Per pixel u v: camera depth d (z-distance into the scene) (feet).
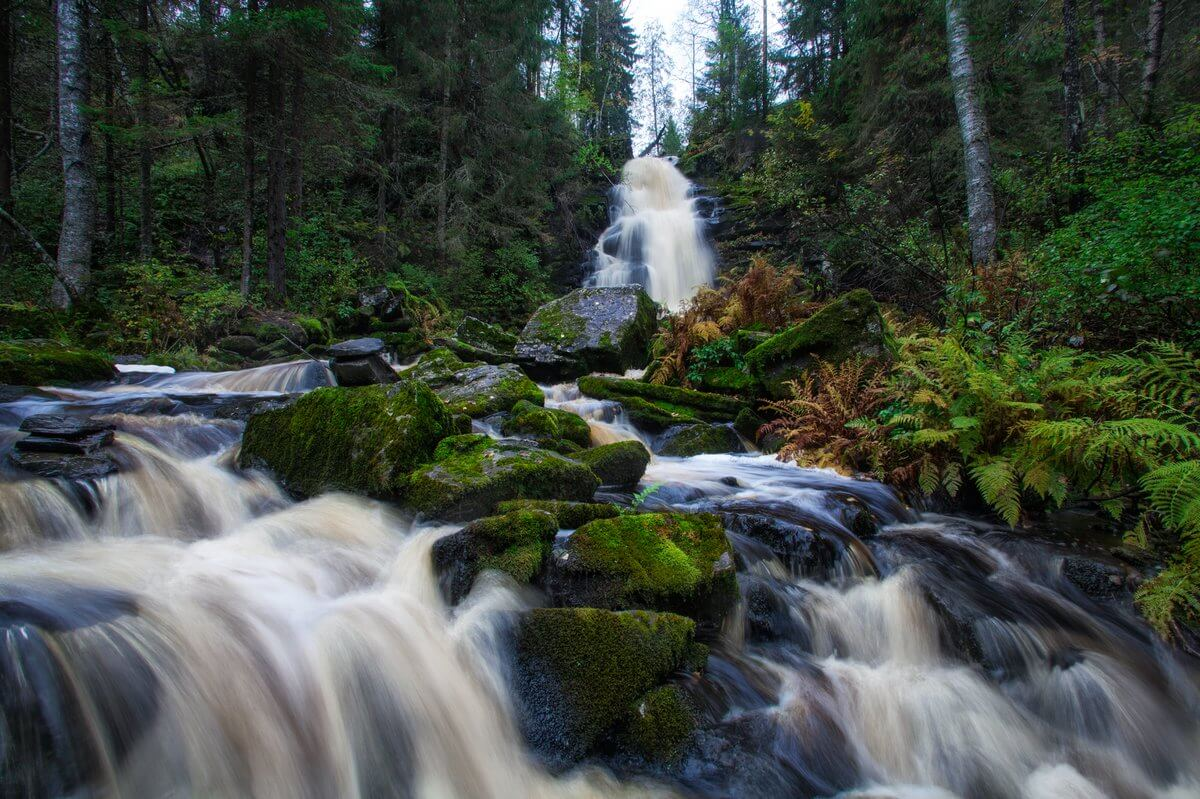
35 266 39.91
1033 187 33.35
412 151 69.72
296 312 43.11
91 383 23.49
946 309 26.68
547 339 35.27
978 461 16.16
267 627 8.51
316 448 14.69
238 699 7.41
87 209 36.76
